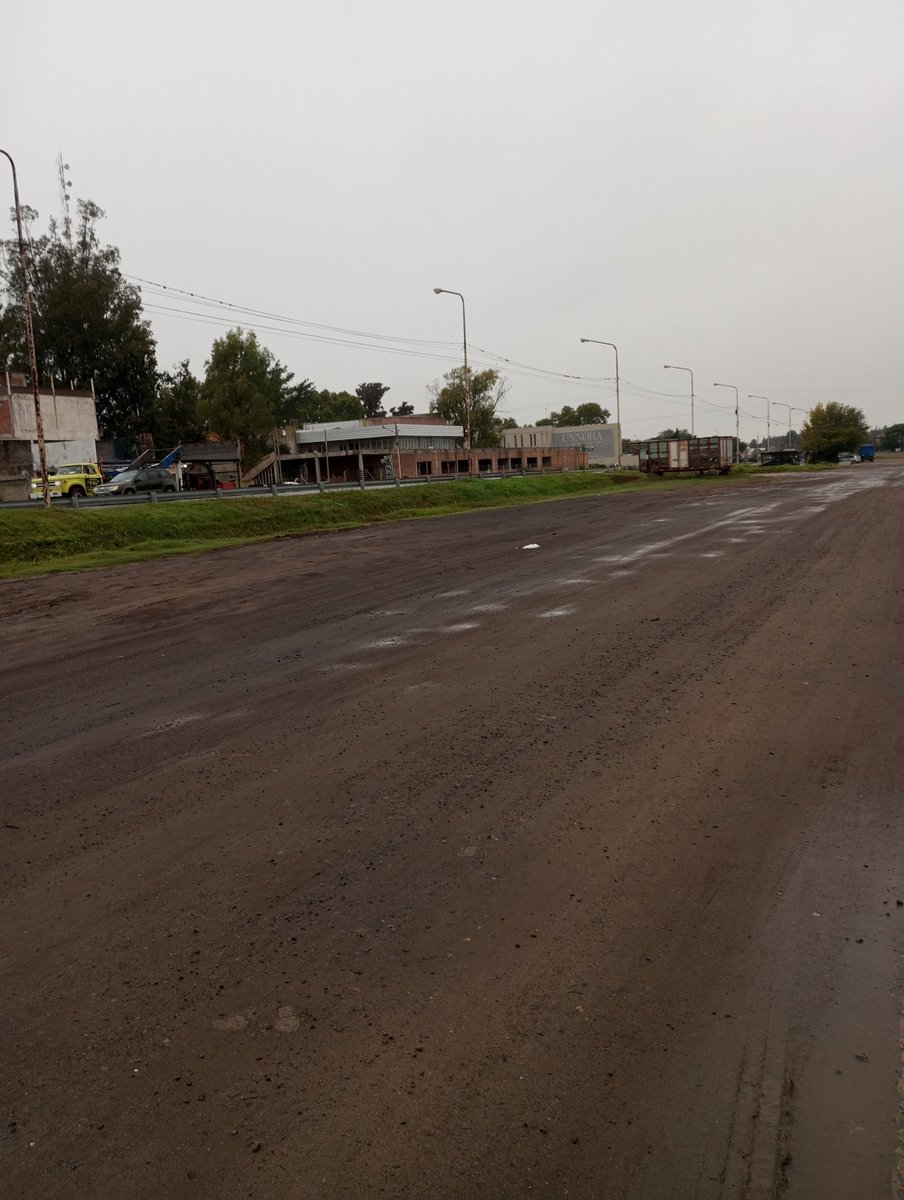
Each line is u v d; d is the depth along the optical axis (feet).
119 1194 7.59
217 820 15.74
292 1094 8.73
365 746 19.40
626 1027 9.57
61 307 215.31
